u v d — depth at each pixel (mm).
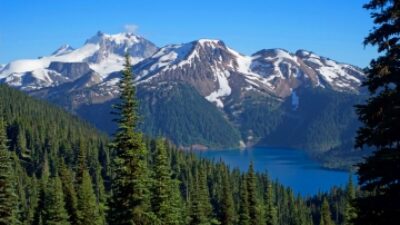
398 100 21938
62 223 65000
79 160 74438
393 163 22000
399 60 22203
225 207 78250
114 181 36531
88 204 68375
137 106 36312
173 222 48812
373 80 22922
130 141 35812
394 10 21781
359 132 23500
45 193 82938
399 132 21953
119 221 36469
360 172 23344
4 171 47562
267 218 84062
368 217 22812
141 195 36531
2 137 47562
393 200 22000
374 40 22391
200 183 77500
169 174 48406
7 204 47562
